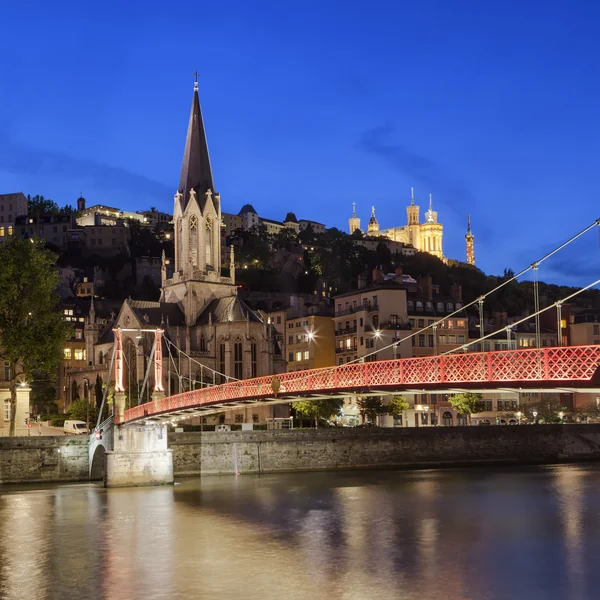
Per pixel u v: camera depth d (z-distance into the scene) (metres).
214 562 60.22
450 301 197.50
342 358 196.50
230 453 118.31
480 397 166.75
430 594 51.41
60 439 108.38
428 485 103.88
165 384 178.62
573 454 143.00
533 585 53.44
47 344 115.12
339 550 64.19
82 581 55.19
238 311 186.62
